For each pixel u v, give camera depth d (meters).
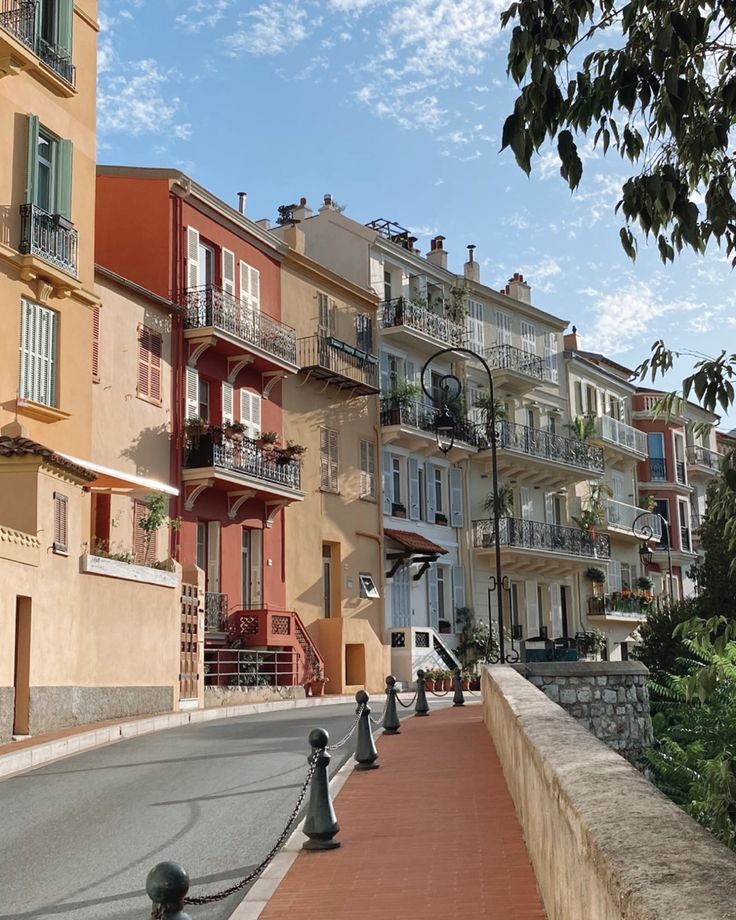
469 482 44.94
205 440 29.55
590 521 51.78
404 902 6.58
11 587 16.66
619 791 3.87
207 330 29.72
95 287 26.12
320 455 36.53
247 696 27.95
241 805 10.84
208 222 31.83
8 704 16.38
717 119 7.02
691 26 6.38
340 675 34.00
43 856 8.65
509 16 6.91
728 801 10.88
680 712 18.39
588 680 20.34
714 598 33.09
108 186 30.55
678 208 6.92
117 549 25.97
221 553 30.81
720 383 7.41
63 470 18.84
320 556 35.91
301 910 6.58
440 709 23.86
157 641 22.84
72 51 24.00
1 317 21.20
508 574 46.31
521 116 6.67
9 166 21.66
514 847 7.98
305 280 36.97
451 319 45.00
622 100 6.70
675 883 2.55
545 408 51.72
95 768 14.14
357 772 12.91
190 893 7.29
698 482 65.44
